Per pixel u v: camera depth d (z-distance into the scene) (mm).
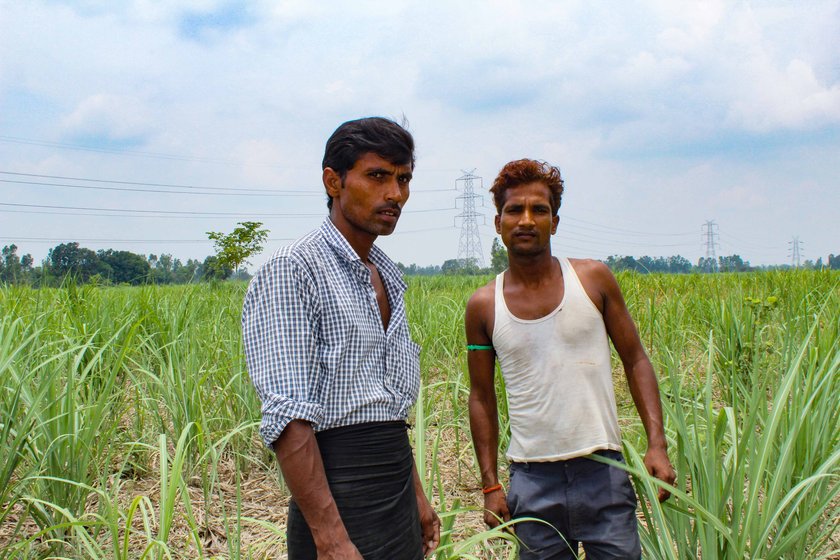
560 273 2594
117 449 4191
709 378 2773
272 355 1746
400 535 1916
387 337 2002
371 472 1838
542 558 2598
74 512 3332
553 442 2535
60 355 3506
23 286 5996
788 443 2592
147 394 4906
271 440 1712
